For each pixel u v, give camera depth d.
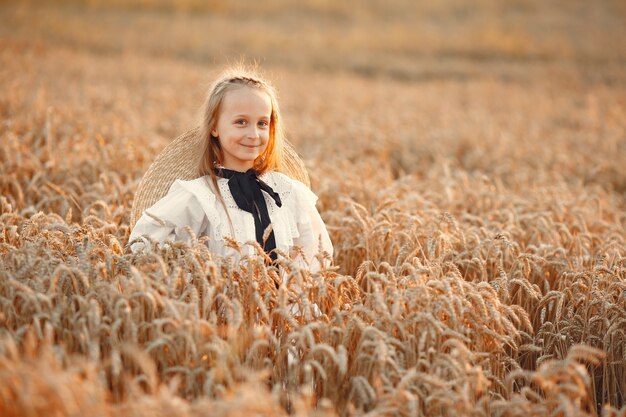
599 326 3.92
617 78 23.48
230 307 3.07
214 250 3.88
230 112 3.97
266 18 34.59
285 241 4.00
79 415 2.27
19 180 5.81
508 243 4.26
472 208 6.15
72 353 3.04
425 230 4.76
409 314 3.25
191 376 2.87
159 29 29.00
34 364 2.46
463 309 3.31
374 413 2.63
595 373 3.97
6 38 20.19
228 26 31.27
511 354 3.94
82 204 5.31
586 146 11.19
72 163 6.24
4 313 3.13
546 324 3.77
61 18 29.00
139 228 3.84
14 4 31.05
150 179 4.20
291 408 3.12
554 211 5.85
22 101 9.13
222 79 4.10
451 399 2.84
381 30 32.78
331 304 3.66
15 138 6.52
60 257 3.62
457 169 8.42
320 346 2.87
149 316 3.19
